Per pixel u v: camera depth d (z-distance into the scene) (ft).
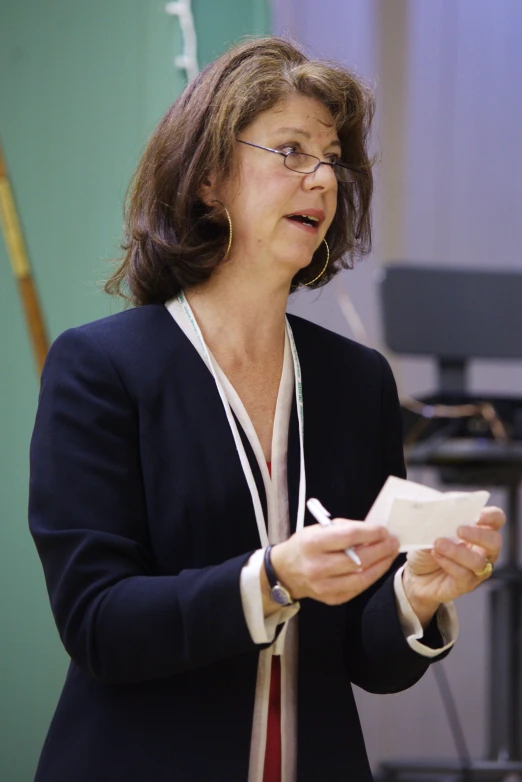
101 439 10.00
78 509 9.71
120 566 9.57
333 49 28.45
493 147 29.78
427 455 19.15
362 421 11.28
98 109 17.39
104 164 17.33
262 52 10.94
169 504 10.03
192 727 9.59
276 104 10.57
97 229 17.33
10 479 17.74
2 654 17.49
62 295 17.54
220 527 10.04
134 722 9.62
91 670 9.40
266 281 10.79
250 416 10.75
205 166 10.68
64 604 9.48
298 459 10.66
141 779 9.40
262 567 8.93
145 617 9.11
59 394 10.23
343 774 9.98
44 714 17.34
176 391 10.41
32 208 17.69
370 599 10.78
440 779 19.77
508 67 29.78
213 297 11.02
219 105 10.63
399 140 29.07
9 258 17.85
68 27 17.61
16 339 17.89
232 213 10.74
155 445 10.14
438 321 21.95
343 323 28.25
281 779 9.76
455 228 29.60
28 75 17.76
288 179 10.47
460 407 19.85
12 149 17.79
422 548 9.29
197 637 8.96
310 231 10.62
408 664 10.26
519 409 20.30
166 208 11.03
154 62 17.02
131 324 10.79
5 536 17.66
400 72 28.99
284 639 10.09
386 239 28.94
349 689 10.47
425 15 29.40
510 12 29.68
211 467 10.16
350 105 11.09
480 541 9.20
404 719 27.30
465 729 27.45
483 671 27.73
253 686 9.81
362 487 10.98
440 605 10.50
